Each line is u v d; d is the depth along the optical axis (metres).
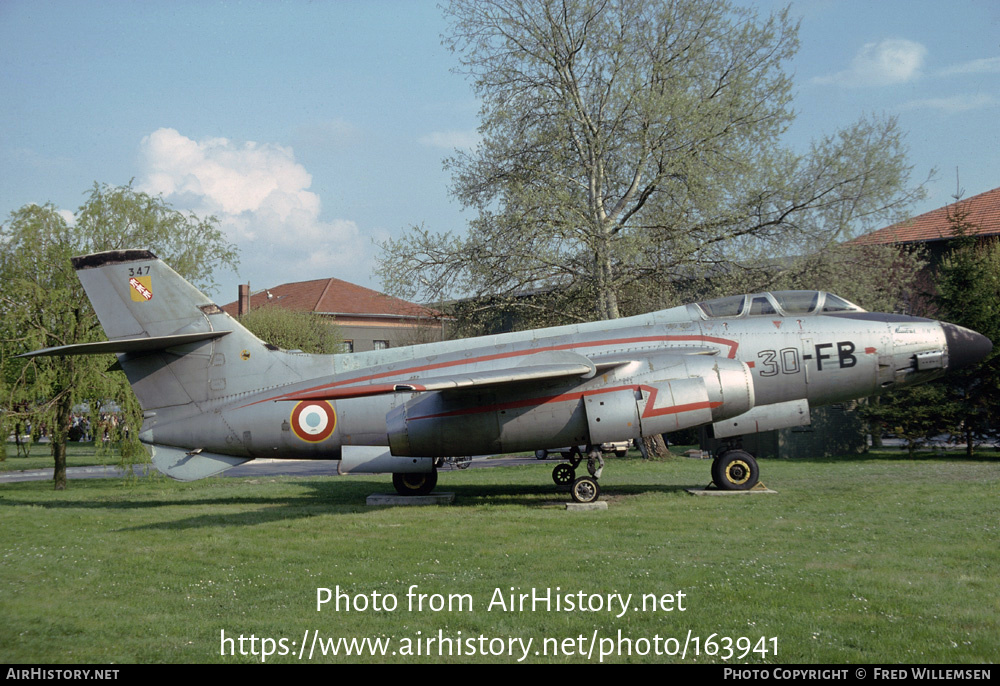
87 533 11.61
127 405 19.91
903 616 6.27
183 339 14.50
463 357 14.28
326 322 48.88
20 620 6.82
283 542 10.43
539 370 12.28
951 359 13.86
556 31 23.58
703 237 23.03
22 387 19.69
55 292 19.69
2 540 11.03
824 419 24.38
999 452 23.42
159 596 7.70
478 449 13.37
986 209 34.31
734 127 22.86
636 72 22.44
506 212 23.75
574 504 12.88
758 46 22.88
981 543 8.98
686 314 14.40
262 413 14.75
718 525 10.65
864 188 22.69
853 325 13.90
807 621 6.21
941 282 23.66
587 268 23.77
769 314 14.23
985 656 5.38
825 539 9.45
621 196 24.39
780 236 23.23
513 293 24.28
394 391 11.30
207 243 22.61
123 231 21.50
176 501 15.91
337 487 18.33
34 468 28.47
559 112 23.80
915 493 13.29
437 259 24.34
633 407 12.65
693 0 22.98
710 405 12.69
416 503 14.38
